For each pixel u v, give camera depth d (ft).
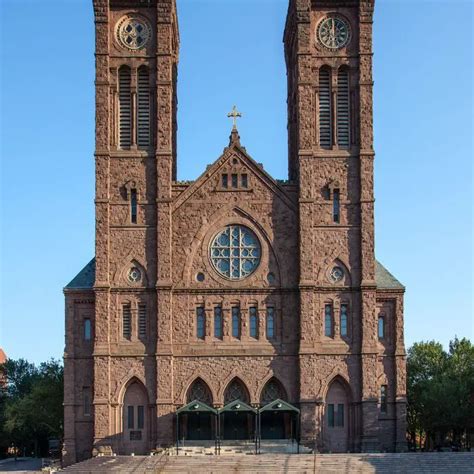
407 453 264.93
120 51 311.88
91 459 273.95
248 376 296.51
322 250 303.07
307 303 297.74
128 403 295.48
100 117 306.76
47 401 417.08
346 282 301.84
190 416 297.53
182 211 306.35
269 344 298.97
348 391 296.92
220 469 250.98
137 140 308.60
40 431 499.10
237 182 308.19
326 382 295.28
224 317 300.40
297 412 286.87
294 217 306.35
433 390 360.89
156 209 303.27
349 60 313.32
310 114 307.99
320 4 314.55
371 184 305.12
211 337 299.17
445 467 250.78
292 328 300.20
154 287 299.17
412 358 428.97
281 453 274.36
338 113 311.88
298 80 309.22
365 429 291.99
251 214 306.14
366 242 302.45
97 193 303.27
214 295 301.84
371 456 258.98
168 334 296.10
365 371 295.07
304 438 289.94
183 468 252.21
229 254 304.91
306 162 305.73
